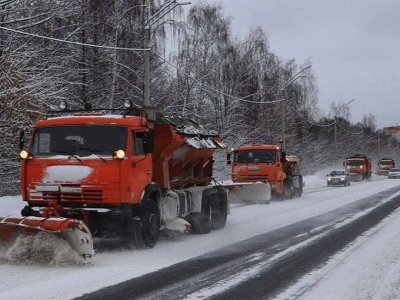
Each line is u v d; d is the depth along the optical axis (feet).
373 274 27.20
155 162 36.94
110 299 21.84
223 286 24.43
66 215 31.35
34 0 66.28
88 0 79.61
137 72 94.38
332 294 23.00
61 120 33.17
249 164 80.89
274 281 25.58
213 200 45.32
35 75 62.80
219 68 129.18
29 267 27.53
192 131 41.73
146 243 33.86
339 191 109.60
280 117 149.69
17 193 65.57
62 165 31.86
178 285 24.44
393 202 78.02
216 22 127.13
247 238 40.47
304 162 185.57
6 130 57.77
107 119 32.81
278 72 154.30
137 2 91.76
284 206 70.44
